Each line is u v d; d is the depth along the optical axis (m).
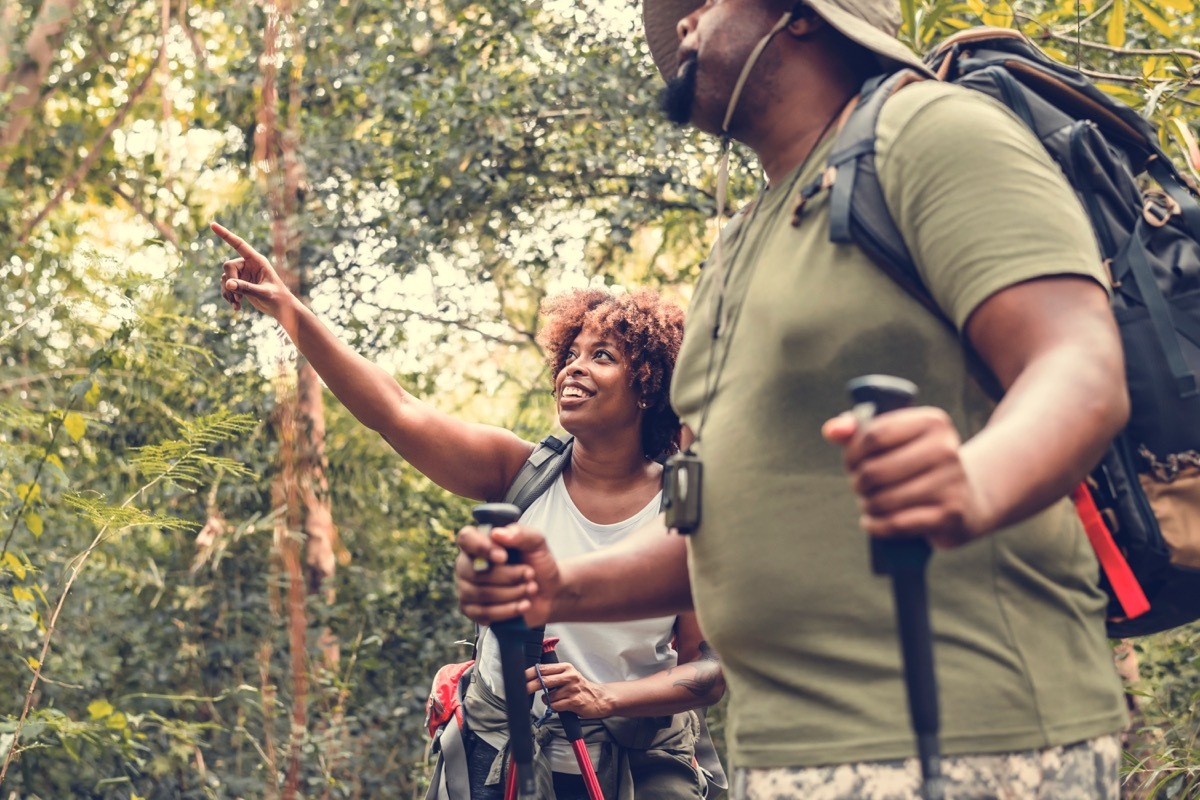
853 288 1.51
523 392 8.44
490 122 6.98
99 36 8.20
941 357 1.48
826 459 1.52
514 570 1.53
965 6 3.57
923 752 1.06
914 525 1.04
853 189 1.52
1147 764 4.27
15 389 5.83
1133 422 1.62
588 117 7.14
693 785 3.04
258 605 6.60
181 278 6.37
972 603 1.44
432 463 2.94
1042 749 1.43
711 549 1.59
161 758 5.84
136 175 8.12
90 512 4.16
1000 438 1.20
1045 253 1.37
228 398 6.48
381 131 7.25
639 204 6.98
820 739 1.47
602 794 2.82
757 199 1.79
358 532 7.45
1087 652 1.50
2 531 4.85
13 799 4.87
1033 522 1.47
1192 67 3.70
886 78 1.67
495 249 7.45
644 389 3.02
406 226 6.96
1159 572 1.63
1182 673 5.07
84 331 6.11
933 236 1.44
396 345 7.47
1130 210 1.69
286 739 5.79
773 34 1.72
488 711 2.93
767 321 1.57
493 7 7.14
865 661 1.46
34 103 7.45
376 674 7.00
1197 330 1.63
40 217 7.34
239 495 6.49
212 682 6.54
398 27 7.15
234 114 7.23
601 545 2.98
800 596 1.50
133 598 6.53
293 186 2.52
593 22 7.23
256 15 7.19
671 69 2.16
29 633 5.62
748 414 1.58
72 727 4.34
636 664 3.00
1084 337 1.32
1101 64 5.06
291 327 2.51
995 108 1.53
